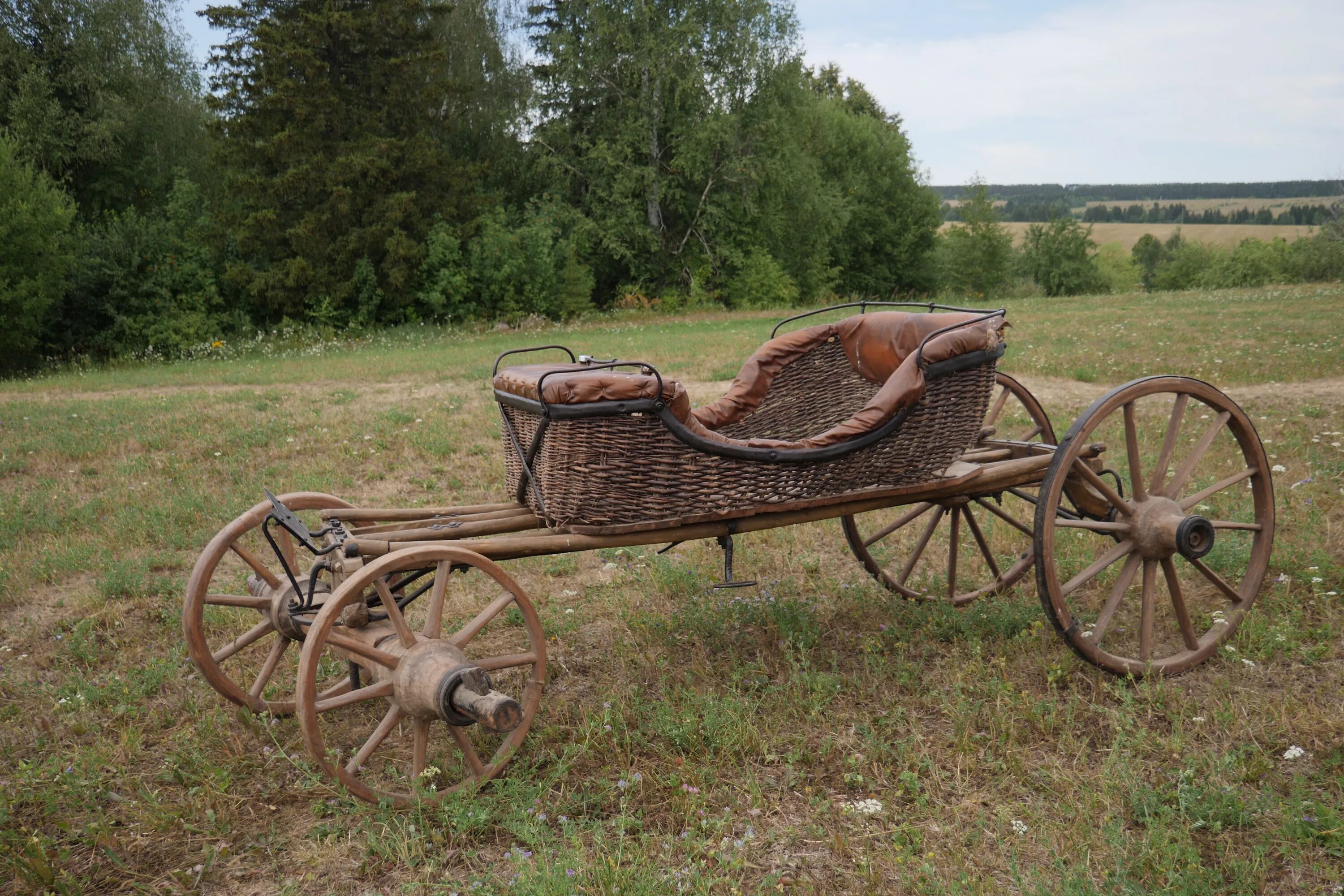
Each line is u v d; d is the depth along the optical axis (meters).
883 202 49.31
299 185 24.33
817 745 3.50
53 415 10.87
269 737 3.71
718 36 32.66
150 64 27.03
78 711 3.89
